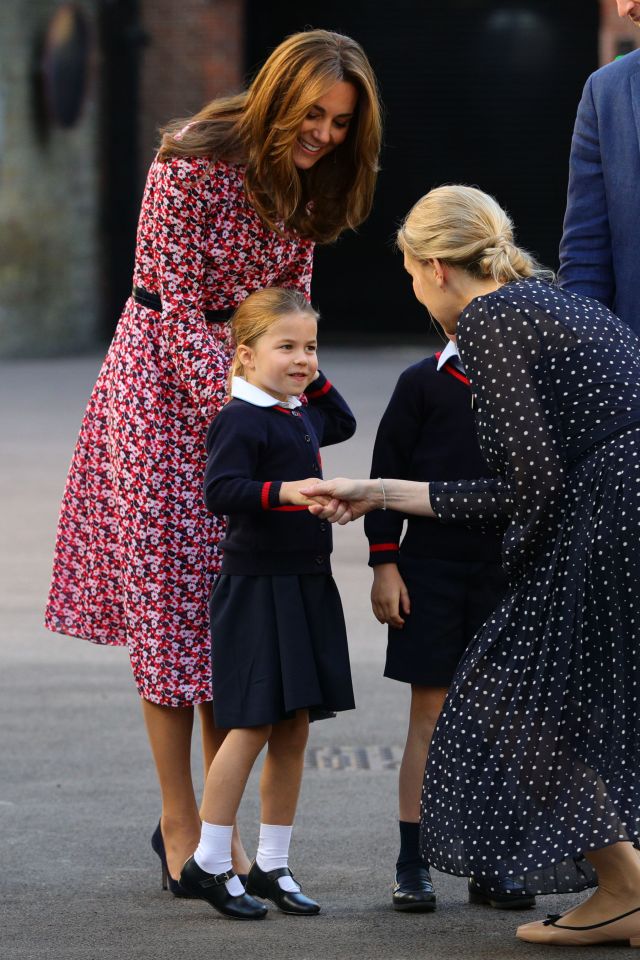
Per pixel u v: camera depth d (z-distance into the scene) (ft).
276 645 43.01
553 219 276.41
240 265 46.47
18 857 49.73
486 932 42.04
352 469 125.59
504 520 41.14
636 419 39.75
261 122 43.98
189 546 46.98
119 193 258.78
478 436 40.88
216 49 253.03
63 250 245.45
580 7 270.26
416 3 274.36
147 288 46.68
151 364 46.60
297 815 54.08
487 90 275.18
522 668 39.63
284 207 45.03
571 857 39.70
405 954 39.88
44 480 124.67
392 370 216.54
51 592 49.70
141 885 47.03
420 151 278.87
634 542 38.83
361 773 59.52
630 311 47.47
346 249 285.43
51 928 42.47
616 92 47.73
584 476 39.52
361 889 46.37
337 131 44.78
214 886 43.32
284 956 39.70
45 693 71.51
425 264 42.19
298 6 273.75
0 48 224.74
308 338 43.98
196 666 46.96
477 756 39.68
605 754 38.40
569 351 40.04
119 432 47.03
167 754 47.06
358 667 75.61
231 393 44.42
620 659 38.75
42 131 236.84
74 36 239.50
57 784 58.13
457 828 39.24
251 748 43.42
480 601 45.98
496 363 39.58
